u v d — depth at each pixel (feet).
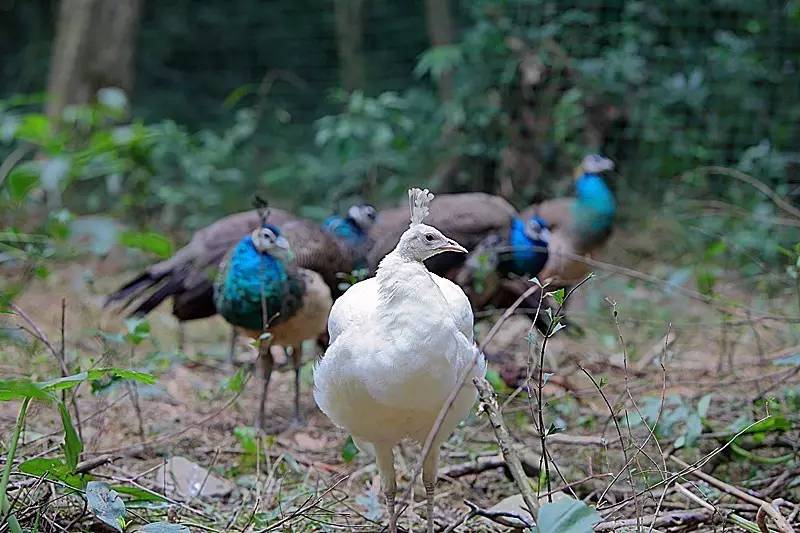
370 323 15.33
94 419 22.70
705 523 16.34
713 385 22.26
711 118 42.73
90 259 40.09
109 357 23.98
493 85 43.62
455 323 15.96
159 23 62.90
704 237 37.86
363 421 15.99
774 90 42.73
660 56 44.06
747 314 25.16
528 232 29.19
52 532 15.60
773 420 18.83
